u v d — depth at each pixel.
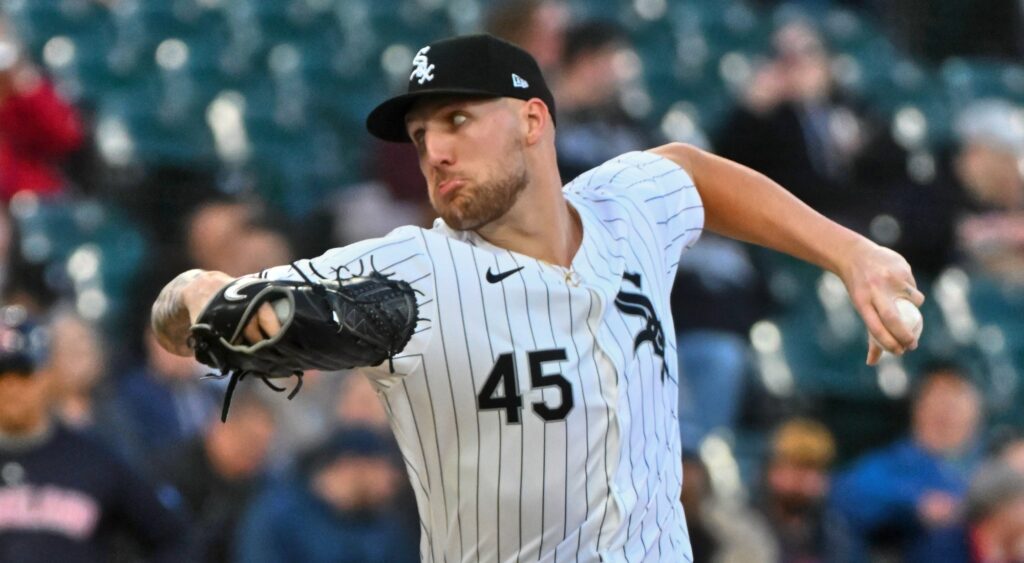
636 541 10.76
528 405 10.28
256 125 35.38
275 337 8.77
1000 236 34.97
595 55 28.52
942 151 36.19
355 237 28.48
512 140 10.55
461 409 10.27
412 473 10.73
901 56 46.84
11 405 18.25
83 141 32.12
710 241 29.56
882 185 35.38
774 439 25.72
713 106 41.06
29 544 18.06
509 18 29.34
